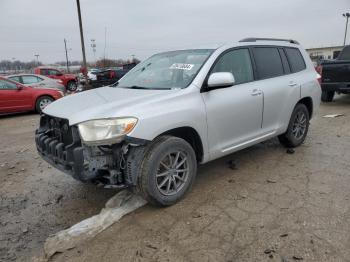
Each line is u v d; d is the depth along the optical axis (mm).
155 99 3705
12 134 8438
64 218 3834
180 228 3406
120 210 3779
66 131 3721
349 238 3105
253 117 4723
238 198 3988
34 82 15516
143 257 2994
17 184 4855
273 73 5207
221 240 3174
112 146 3443
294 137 5715
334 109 9883
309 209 3654
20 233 3559
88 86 20453
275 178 4547
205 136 4094
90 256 3051
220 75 3992
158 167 3637
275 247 3023
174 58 4723
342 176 4539
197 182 4512
